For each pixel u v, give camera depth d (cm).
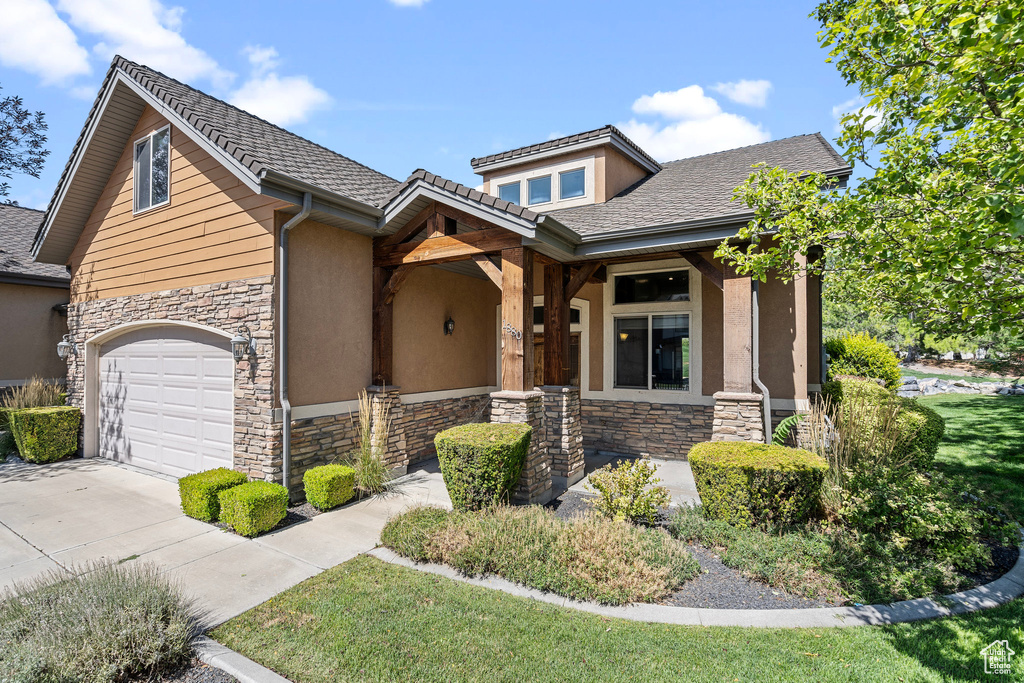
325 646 383
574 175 1248
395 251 868
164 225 872
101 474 898
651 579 469
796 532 547
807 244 540
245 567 521
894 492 552
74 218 1024
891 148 541
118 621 374
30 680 322
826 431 700
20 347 1262
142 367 938
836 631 401
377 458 784
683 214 821
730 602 448
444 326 1070
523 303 748
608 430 1059
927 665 358
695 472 612
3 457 1017
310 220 772
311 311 768
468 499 639
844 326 2834
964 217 407
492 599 453
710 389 967
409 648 380
